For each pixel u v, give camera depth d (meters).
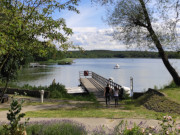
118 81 40.12
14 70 17.64
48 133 4.71
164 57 18.22
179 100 11.96
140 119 7.59
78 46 8.07
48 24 7.02
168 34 16.38
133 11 17.45
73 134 4.61
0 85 22.38
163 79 42.62
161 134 3.82
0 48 5.24
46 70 71.75
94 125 6.50
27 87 22.28
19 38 6.52
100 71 67.81
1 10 6.14
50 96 19.00
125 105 14.52
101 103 16.03
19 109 3.78
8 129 3.72
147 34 17.39
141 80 41.31
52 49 7.69
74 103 15.65
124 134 3.73
